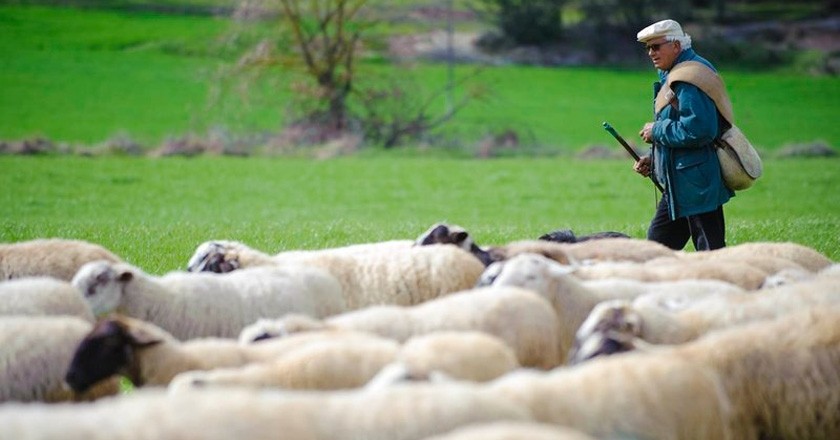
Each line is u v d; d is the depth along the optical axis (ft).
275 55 494.59
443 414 57.11
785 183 407.23
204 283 104.99
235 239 189.37
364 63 547.08
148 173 422.82
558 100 607.78
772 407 75.92
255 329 86.38
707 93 130.11
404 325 87.51
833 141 531.09
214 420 55.83
